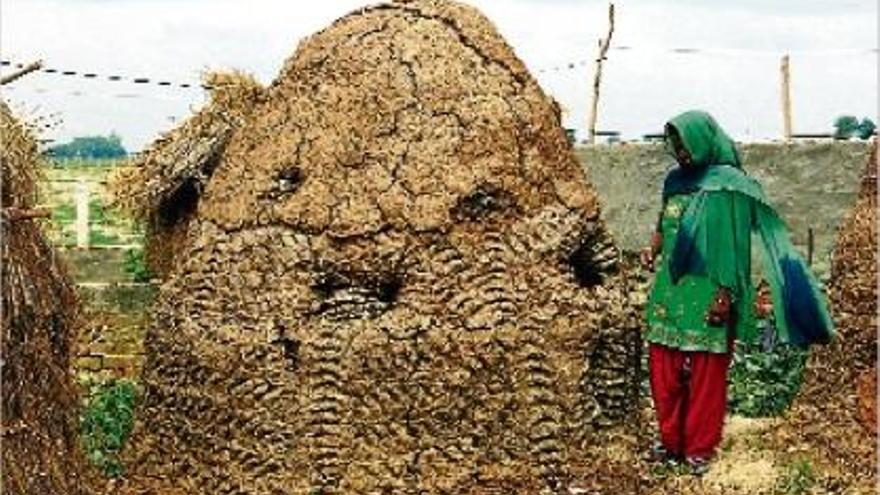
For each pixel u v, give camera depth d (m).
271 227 8.48
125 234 19.45
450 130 8.52
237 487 8.25
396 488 8.08
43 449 7.25
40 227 7.46
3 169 6.89
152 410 8.84
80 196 17.56
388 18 9.00
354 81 8.71
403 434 8.14
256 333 8.32
